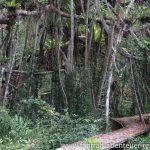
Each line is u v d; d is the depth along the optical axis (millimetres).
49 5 11570
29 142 9242
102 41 14438
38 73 14102
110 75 11422
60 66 14086
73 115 12617
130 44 12875
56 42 12516
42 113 12180
